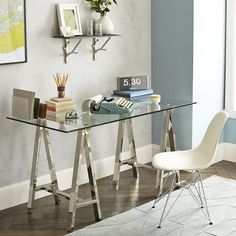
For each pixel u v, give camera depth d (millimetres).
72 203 4973
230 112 6656
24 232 4957
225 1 6461
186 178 6117
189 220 5105
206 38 6297
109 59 6102
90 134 6066
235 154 6684
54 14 5539
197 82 6281
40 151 5637
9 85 5293
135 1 6285
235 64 6543
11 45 5207
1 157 5348
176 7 6230
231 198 5539
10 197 5438
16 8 5191
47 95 5582
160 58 6465
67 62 5707
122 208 5387
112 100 5391
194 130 6363
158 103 5645
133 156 6051
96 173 6152
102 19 5793
